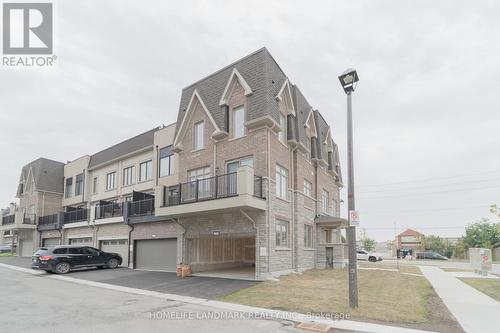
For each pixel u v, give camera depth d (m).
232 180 16.39
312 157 22.53
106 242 25.66
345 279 15.26
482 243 46.12
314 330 7.21
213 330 7.13
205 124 18.34
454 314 8.80
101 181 30.52
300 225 18.83
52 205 35.44
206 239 19.39
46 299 10.76
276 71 18.28
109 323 7.60
